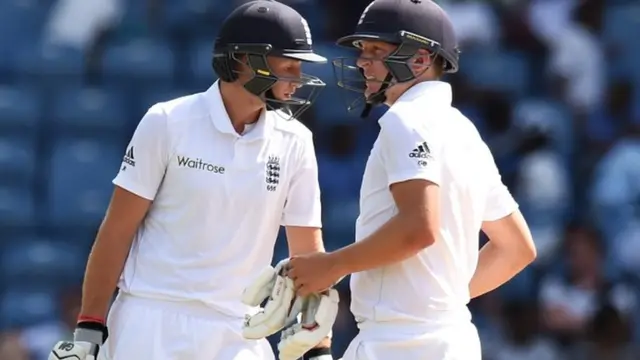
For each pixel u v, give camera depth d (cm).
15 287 3888
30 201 4091
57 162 4106
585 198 4053
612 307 3328
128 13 4503
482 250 1858
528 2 4584
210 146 1825
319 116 4059
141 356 1827
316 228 1895
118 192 1825
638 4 4669
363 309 1684
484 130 4044
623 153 3997
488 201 1789
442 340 1652
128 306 1848
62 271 3912
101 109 4294
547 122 4184
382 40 1695
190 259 1828
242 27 1805
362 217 1698
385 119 1658
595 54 4481
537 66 4447
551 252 3759
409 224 1608
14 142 4209
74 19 4469
